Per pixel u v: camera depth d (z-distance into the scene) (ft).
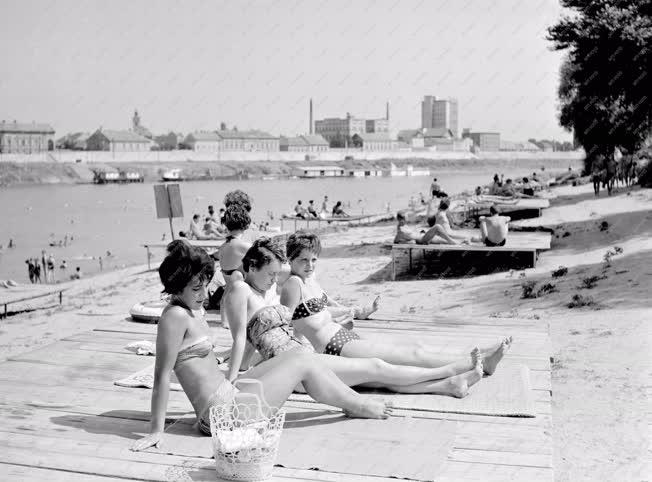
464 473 15.19
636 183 143.13
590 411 27.35
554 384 30.99
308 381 18.12
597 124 113.09
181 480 14.96
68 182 524.52
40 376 22.91
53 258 152.46
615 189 144.25
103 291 80.02
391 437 17.20
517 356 25.04
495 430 17.67
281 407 18.61
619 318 42.98
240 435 14.92
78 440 17.25
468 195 144.97
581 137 121.90
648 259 60.44
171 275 16.92
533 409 18.89
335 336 21.31
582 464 22.50
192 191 412.98
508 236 74.59
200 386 17.22
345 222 160.04
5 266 152.87
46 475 15.31
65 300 75.51
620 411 27.14
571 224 93.97
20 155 525.75
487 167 650.43
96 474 15.34
